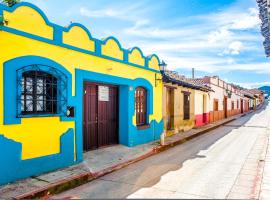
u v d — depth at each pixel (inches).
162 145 435.5
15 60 237.0
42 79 270.4
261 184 252.7
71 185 243.9
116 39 379.9
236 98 1481.3
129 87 412.8
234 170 301.6
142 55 450.0
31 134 253.0
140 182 254.2
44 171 266.8
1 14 225.9
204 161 345.4
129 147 410.0
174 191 227.5
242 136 596.7
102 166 298.4
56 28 279.6
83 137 349.7
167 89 560.1
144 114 472.7
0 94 225.6
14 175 237.5
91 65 330.6
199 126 759.7
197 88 721.6
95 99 371.9
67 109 293.4
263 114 1513.3
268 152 407.8
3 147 227.9
